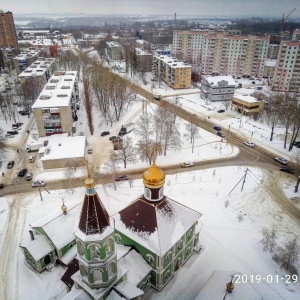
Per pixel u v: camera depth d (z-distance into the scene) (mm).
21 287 44344
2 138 91812
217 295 34594
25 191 68000
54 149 81500
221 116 115188
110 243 32562
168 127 84188
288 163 81250
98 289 34188
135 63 175500
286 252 48312
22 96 124312
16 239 53594
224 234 54281
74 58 189250
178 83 150750
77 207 49906
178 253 44344
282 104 114812
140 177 73125
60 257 46281
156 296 42062
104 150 87250
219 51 183250
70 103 98062
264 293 42531
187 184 69812
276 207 62750
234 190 67875
